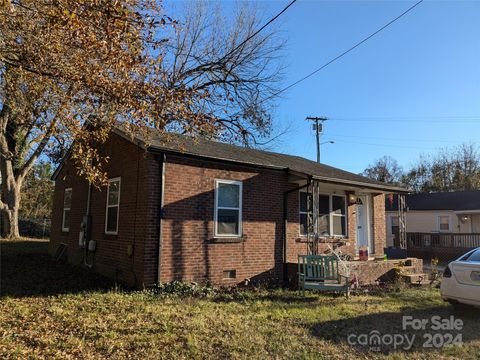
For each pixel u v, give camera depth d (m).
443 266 20.42
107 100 7.30
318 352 5.71
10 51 7.17
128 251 10.45
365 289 11.20
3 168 22.58
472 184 46.12
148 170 10.04
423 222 29.39
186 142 12.22
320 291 10.62
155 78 7.27
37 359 5.06
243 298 9.39
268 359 5.38
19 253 16.44
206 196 10.96
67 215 15.40
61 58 7.09
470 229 27.56
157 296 9.09
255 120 23.62
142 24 6.48
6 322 6.60
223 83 23.94
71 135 7.88
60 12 5.92
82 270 12.61
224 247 11.15
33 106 8.38
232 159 11.27
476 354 5.82
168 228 10.12
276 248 12.41
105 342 5.80
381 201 16.95
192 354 5.46
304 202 13.73
